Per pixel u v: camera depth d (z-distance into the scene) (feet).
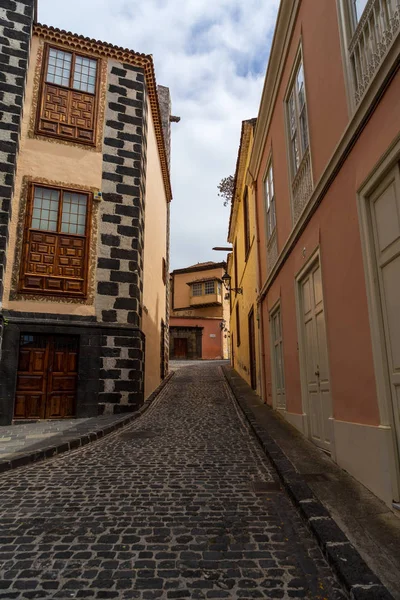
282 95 25.12
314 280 18.99
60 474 15.46
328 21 16.19
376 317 11.87
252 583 7.94
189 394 40.42
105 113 33.37
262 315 34.91
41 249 29.37
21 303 28.17
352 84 13.85
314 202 17.43
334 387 15.56
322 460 15.93
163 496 12.98
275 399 29.09
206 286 120.37
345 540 9.01
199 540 9.85
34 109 31.19
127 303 30.83
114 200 32.09
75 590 7.75
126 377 29.50
